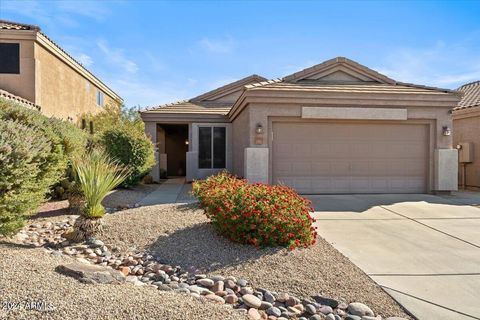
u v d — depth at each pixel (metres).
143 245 6.68
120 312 3.61
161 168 22.48
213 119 18.98
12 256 4.91
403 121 13.69
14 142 5.73
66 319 3.34
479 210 10.61
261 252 6.12
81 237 6.94
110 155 13.76
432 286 5.14
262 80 22.48
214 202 6.98
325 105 13.23
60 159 9.05
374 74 15.35
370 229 8.36
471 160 16.95
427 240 7.51
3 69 16.84
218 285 5.00
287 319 4.25
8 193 5.67
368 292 4.90
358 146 13.73
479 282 5.32
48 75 18.58
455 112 17.69
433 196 13.26
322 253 6.33
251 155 12.91
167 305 3.91
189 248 6.39
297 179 13.45
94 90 26.77
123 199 11.95
